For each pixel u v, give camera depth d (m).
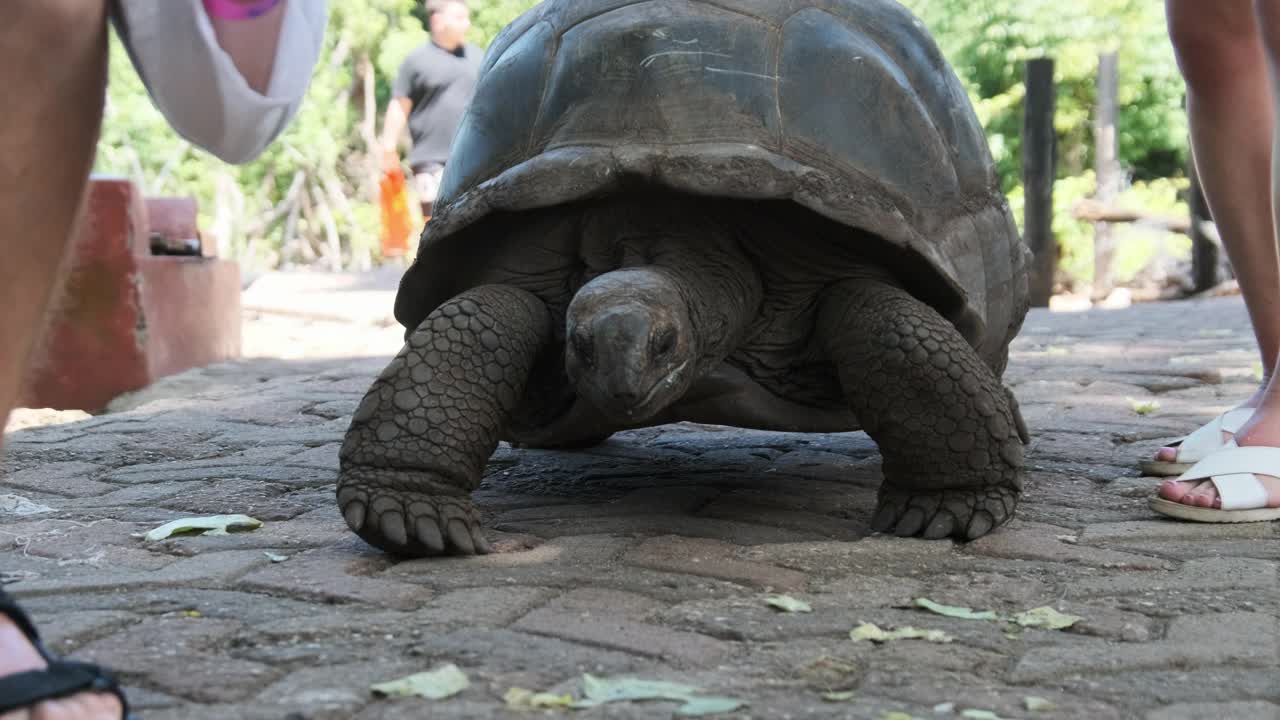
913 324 2.60
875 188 2.71
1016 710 1.68
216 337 6.82
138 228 5.70
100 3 1.61
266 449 3.93
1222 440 3.22
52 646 1.95
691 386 2.69
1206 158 3.27
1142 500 3.03
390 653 1.91
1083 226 15.19
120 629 2.05
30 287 1.62
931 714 1.67
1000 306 3.17
